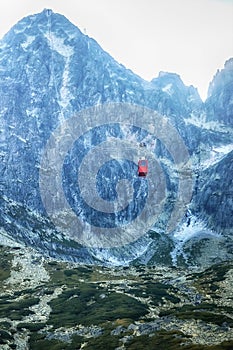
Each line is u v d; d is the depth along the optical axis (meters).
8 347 91.06
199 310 107.69
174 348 73.81
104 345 84.56
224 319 90.81
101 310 118.25
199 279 160.50
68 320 112.44
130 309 115.31
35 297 142.50
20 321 114.25
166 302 127.62
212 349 69.25
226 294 132.50
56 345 92.06
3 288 158.12
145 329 89.75
